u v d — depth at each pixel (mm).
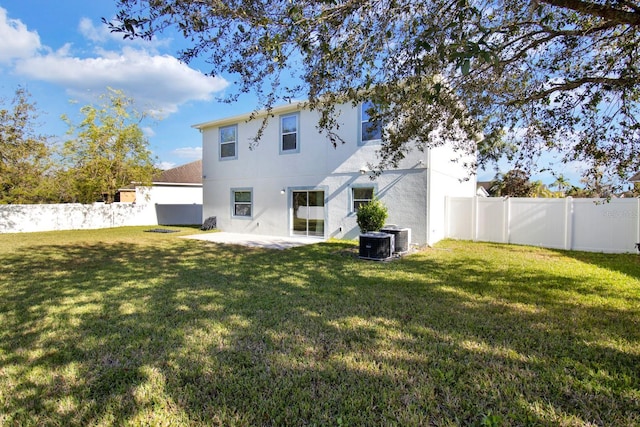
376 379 2932
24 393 2734
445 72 4703
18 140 15891
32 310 4719
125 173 19250
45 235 14867
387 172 11227
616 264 7965
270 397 2689
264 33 3301
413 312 4617
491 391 2725
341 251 9883
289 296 5375
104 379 2943
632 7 3162
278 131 13859
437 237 11773
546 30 4344
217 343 3637
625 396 2652
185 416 2463
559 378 2920
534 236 11195
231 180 15648
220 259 8734
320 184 12750
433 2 3484
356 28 3645
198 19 3139
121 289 5805
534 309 4719
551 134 5246
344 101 4910
